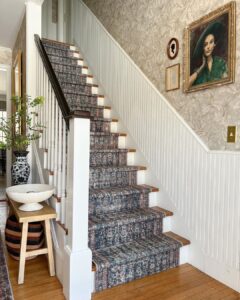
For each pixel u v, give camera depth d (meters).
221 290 1.83
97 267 1.75
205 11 2.11
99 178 2.50
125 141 3.15
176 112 2.39
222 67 1.94
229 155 1.85
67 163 1.78
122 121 3.24
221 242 1.92
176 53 2.42
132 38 3.13
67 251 1.68
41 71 2.65
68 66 4.03
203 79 2.11
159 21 2.66
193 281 1.93
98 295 1.74
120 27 3.39
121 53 3.30
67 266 1.67
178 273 2.05
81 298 1.67
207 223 2.04
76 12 4.79
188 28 2.26
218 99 1.99
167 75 2.53
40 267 2.09
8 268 2.05
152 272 2.03
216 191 1.96
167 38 2.55
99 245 2.02
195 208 2.15
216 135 2.00
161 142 2.55
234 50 1.85
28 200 1.92
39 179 2.67
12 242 2.11
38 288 1.79
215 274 1.97
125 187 2.54
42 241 2.06
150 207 2.54
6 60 4.35
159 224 2.34
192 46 2.22
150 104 2.73
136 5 3.07
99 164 2.75
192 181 2.18
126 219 2.14
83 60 4.41
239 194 1.78
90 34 4.20
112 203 2.34
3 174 7.48
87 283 1.69
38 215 1.90
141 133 2.87
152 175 2.67
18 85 3.47
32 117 2.84
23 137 2.63
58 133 2.07
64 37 5.43
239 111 1.82
